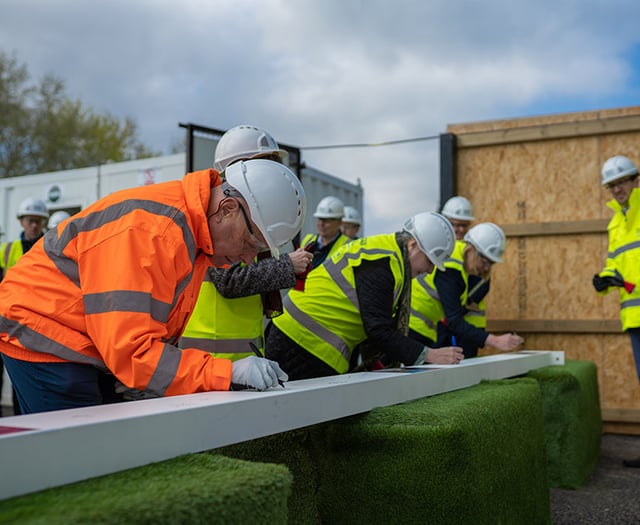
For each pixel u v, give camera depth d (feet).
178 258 5.80
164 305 5.66
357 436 6.40
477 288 16.85
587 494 12.95
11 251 21.22
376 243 10.22
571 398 13.43
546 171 21.91
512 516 7.93
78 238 5.80
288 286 9.09
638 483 13.98
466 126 22.85
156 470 4.13
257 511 3.93
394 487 6.27
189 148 20.70
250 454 5.91
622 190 17.34
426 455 6.20
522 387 9.49
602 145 21.34
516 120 22.26
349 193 30.71
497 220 22.38
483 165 22.62
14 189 28.71
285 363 10.43
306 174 26.02
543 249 21.88
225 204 6.30
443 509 6.16
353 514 6.39
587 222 21.20
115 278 5.47
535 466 9.31
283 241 6.53
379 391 7.07
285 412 5.52
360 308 9.81
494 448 7.35
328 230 21.48
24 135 77.77
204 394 5.43
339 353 10.33
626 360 20.98
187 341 8.98
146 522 3.31
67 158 80.59
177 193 6.10
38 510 3.28
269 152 10.73
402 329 10.49
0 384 19.01
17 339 6.16
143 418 4.26
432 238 10.51
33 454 3.62
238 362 5.78
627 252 17.22
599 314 21.21
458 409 6.91
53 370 6.13
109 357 5.43
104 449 4.01
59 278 6.01
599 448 17.10
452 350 9.93
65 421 4.04
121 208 5.78
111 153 84.17
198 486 3.76
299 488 6.26
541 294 21.81
